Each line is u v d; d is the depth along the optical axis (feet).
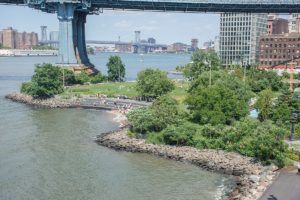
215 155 274.36
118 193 222.89
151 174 251.80
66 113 450.71
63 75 593.83
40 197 216.33
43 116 432.66
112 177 246.88
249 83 511.81
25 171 255.91
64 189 227.81
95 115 437.99
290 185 216.33
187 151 286.25
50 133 354.95
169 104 359.66
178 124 317.42
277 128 265.13
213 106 333.62
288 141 285.23
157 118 317.22
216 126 301.84
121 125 386.73
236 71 574.97
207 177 245.04
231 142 286.25
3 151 297.33
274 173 235.40
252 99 456.45
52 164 270.26
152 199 215.10
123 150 302.04
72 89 573.74
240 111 338.13
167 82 480.64
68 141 328.08
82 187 231.09
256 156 263.90
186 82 654.12
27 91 550.77
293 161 251.80
